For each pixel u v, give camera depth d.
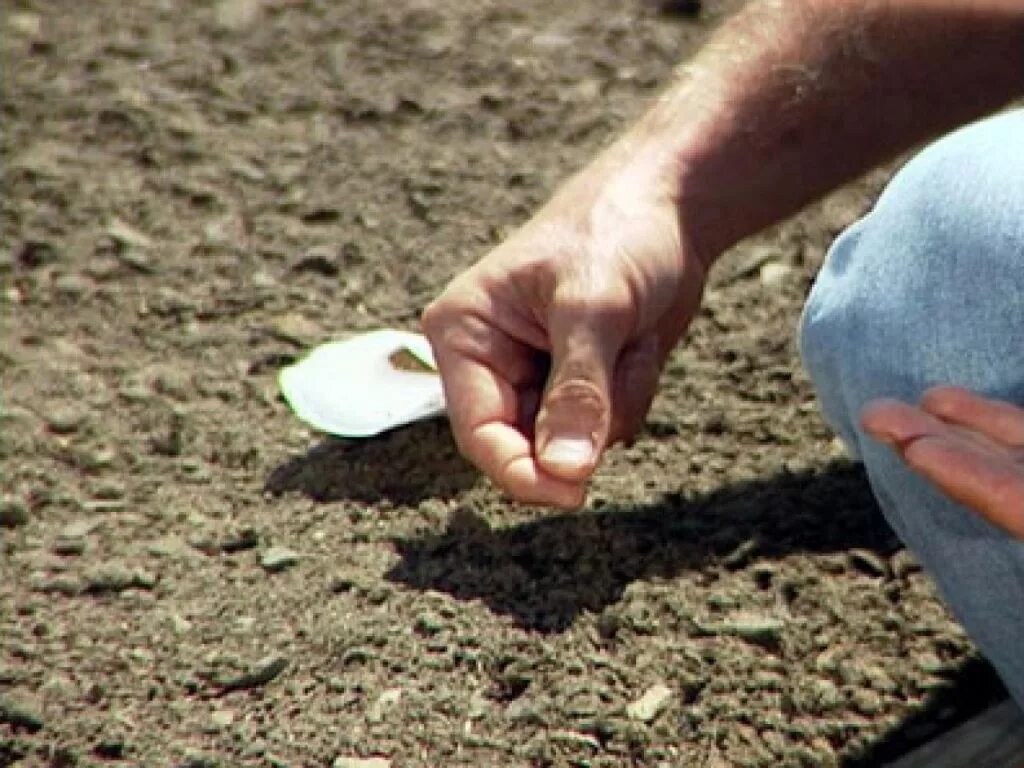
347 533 4.72
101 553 4.68
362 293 5.69
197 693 4.23
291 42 6.95
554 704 4.16
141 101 6.59
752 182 4.45
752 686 4.22
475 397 4.24
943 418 3.33
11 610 4.49
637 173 4.40
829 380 3.94
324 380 5.16
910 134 4.51
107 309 5.64
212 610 4.47
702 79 4.50
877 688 4.23
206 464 5.00
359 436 4.97
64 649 4.36
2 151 6.33
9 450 5.05
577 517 4.72
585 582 4.52
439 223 5.98
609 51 6.90
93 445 5.08
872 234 3.81
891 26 4.39
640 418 4.32
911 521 3.82
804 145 4.47
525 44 6.93
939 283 3.64
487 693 4.22
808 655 4.31
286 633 4.39
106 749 4.08
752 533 4.66
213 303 5.66
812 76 4.41
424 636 4.36
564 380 4.10
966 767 4.02
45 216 6.02
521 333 4.29
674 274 4.33
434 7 7.17
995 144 3.70
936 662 4.30
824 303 3.88
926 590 4.50
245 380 5.33
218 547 4.70
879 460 3.79
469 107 6.57
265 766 4.03
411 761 4.03
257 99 6.63
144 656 4.34
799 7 4.47
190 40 6.97
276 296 5.68
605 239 4.27
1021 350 3.55
